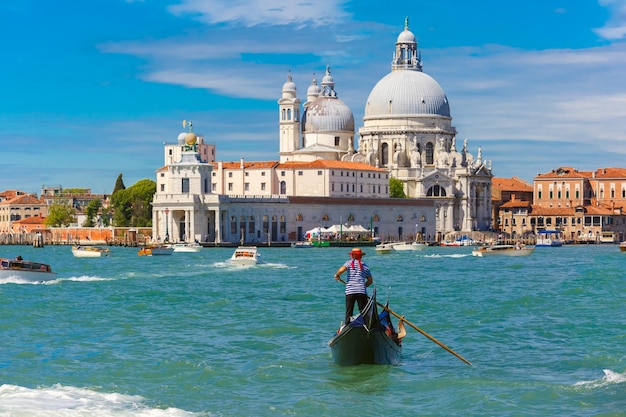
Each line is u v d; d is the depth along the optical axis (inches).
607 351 2476.6
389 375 2180.1
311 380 2138.3
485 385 2078.0
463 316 3233.3
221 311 3405.5
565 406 1899.6
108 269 6210.6
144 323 3053.6
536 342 2637.8
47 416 1782.7
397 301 3759.8
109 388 2046.0
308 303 3681.1
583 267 6378.0
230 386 2085.4
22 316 3218.5
